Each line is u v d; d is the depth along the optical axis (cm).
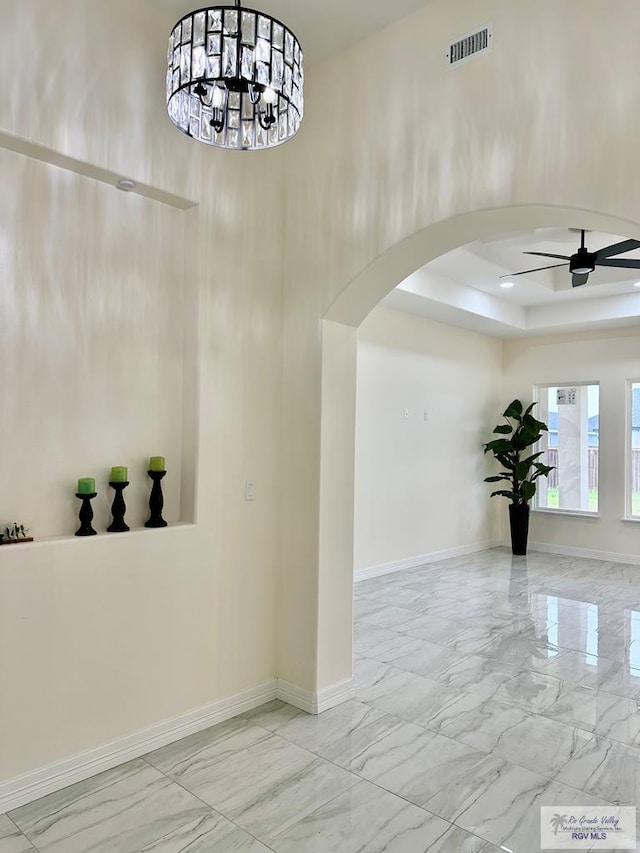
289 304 339
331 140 323
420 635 457
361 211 307
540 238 484
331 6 287
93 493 261
